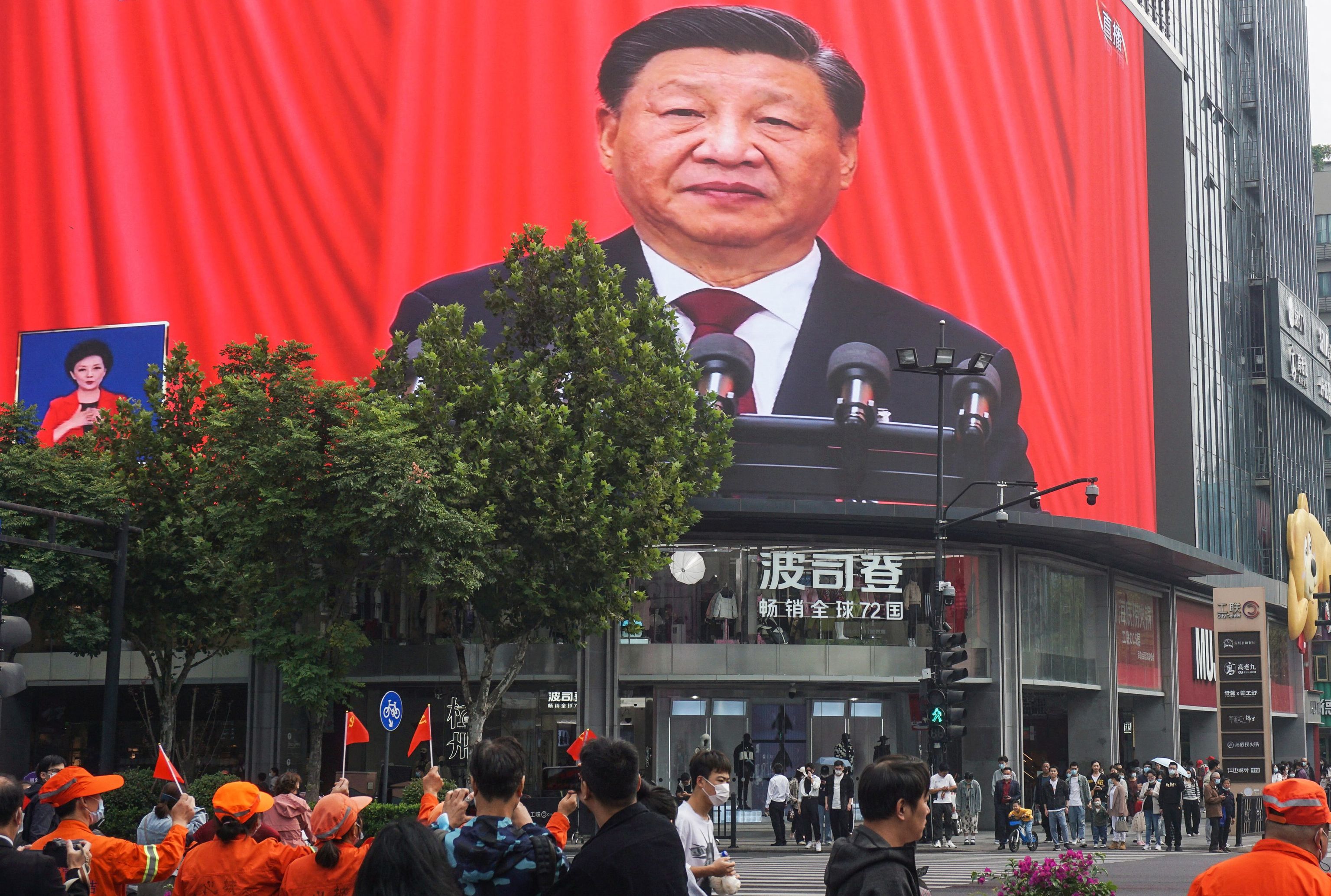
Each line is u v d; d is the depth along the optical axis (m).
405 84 37.66
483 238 36.81
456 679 35.66
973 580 38.31
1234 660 39.19
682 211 36.59
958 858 27.36
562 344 27.52
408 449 24.47
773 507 34.81
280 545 25.77
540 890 5.52
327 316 37.12
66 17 40.12
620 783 5.59
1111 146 44.06
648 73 37.16
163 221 38.59
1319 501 66.62
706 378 35.72
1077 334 41.22
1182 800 34.72
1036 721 43.72
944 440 37.41
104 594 28.73
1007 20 40.75
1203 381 50.97
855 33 38.38
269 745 36.75
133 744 38.84
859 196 37.75
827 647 36.50
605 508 25.94
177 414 29.84
